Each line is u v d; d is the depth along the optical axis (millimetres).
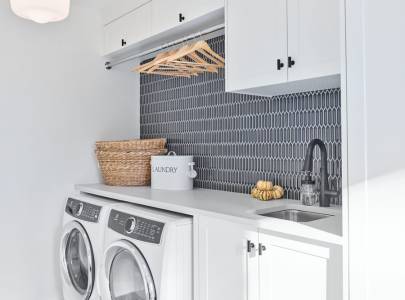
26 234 2846
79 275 2590
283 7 1741
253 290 1582
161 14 2459
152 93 3291
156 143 2916
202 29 2385
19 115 2818
